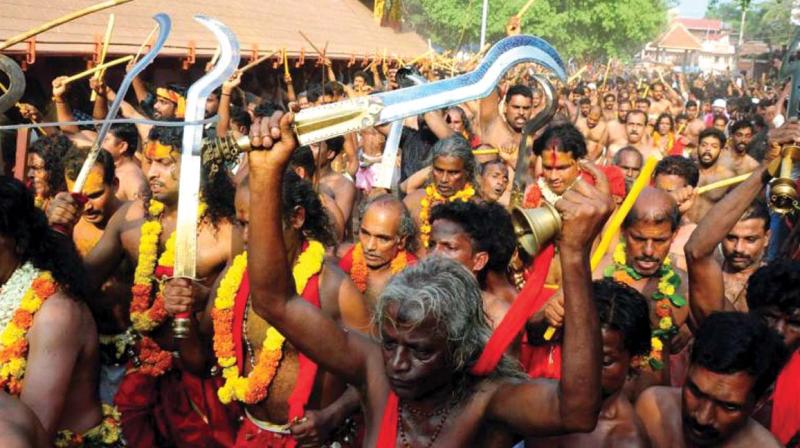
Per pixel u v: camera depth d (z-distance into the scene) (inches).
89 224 196.2
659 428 122.1
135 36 420.5
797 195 132.0
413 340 88.3
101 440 135.1
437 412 95.8
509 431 96.2
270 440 146.7
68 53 343.0
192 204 116.8
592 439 118.2
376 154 347.3
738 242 179.9
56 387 120.9
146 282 170.1
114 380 180.1
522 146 162.4
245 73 567.2
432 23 1382.9
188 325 131.4
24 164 213.8
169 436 171.9
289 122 90.7
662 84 825.5
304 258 144.0
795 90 231.0
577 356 83.3
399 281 91.0
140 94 378.3
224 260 168.4
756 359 105.9
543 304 140.3
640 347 118.4
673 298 152.4
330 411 131.7
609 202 81.6
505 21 1393.9
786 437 124.9
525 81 650.2
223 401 145.4
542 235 81.0
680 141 444.8
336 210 231.3
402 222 175.6
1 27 322.0
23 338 121.2
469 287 91.8
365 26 956.6
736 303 181.9
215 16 573.0
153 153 171.5
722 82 1250.0
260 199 94.1
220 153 92.9
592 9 1647.4
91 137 277.6
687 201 232.2
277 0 762.2
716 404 108.1
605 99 680.4
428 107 91.3
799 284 126.4
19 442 87.8
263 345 143.2
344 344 102.4
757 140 371.2
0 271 123.5
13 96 132.9
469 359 93.4
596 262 123.0
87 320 129.6
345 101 90.7
